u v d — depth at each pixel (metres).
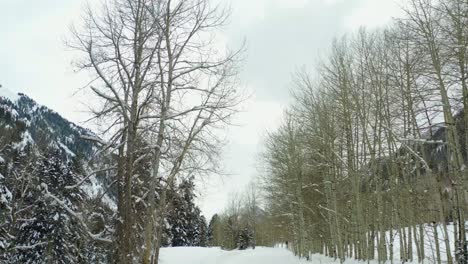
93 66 12.83
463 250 14.24
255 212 86.12
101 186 14.55
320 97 29.25
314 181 33.50
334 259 26.72
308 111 29.62
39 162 29.70
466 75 14.68
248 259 34.16
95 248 27.72
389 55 26.52
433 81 16.03
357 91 23.56
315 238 41.84
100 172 13.89
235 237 89.25
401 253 20.64
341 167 26.22
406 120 21.27
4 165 27.75
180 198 19.33
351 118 24.86
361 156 24.20
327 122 25.66
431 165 18.22
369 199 24.23
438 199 15.80
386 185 25.72
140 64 13.61
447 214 19.92
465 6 14.16
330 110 25.88
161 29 14.38
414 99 17.62
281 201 39.47
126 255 12.26
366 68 22.91
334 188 24.81
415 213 21.88
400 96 19.38
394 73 21.34
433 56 14.77
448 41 14.65
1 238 24.56
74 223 27.14
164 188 16.88
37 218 29.00
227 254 41.19
